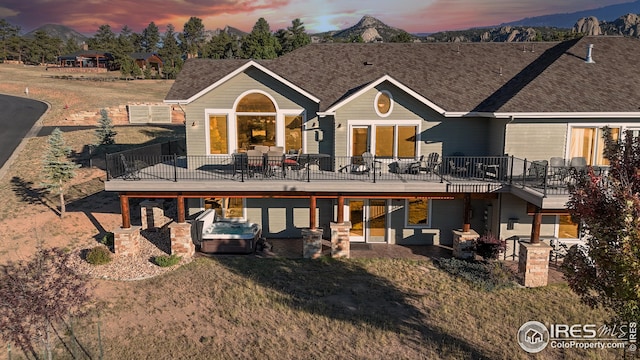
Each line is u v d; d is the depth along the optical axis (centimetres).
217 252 1934
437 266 1825
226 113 2097
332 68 2380
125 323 1388
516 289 1630
